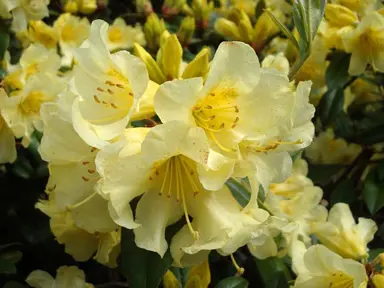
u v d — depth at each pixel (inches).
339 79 19.5
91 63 10.5
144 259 11.1
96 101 10.5
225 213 10.2
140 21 26.2
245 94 10.2
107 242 13.6
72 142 10.4
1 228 20.1
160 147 9.4
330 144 22.0
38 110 17.3
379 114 22.5
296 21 12.4
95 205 10.8
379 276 12.4
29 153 18.8
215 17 23.4
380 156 22.0
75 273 15.6
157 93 9.5
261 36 19.4
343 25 18.6
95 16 25.5
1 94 16.4
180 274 13.0
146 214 10.4
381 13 18.2
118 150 9.4
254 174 9.9
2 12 19.5
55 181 10.9
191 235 10.4
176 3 23.9
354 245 14.1
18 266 19.6
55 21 22.7
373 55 18.4
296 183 15.3
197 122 10.2
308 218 15.4
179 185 10.5
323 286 13.3
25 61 18.0
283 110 10.2
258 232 10.2
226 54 9.8
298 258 13.9
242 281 14.6
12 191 19.6
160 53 12.2
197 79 9.5
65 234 14.6
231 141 10.1
